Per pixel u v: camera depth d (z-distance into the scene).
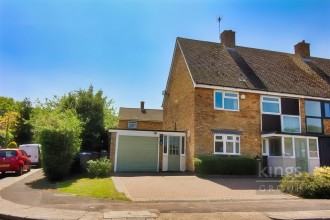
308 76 26.00
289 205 9.93
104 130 26.55
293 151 20.42
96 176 16.95
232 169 18.67
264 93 22.06
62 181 15.31
